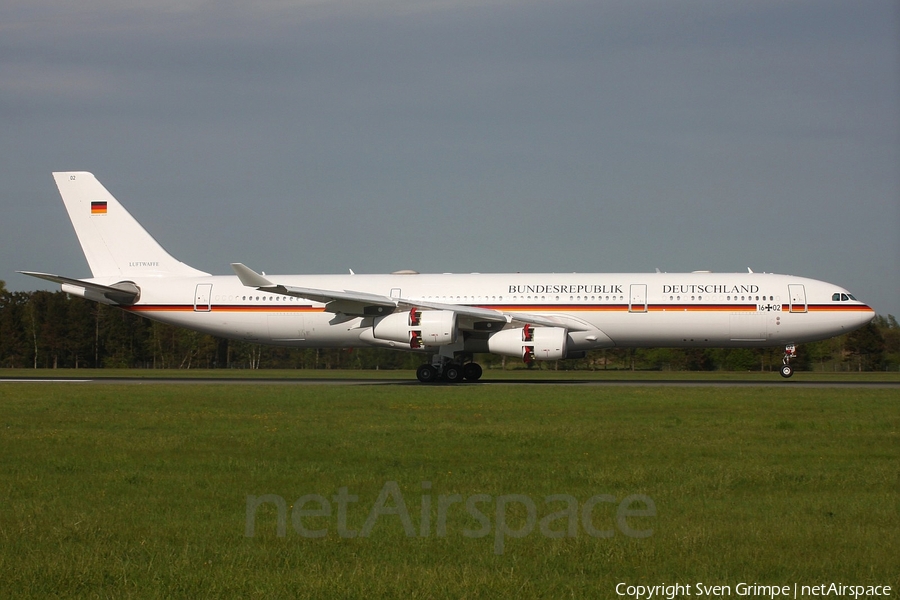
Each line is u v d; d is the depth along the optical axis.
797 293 93.88
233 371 178.75
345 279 103.12
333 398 73.81
